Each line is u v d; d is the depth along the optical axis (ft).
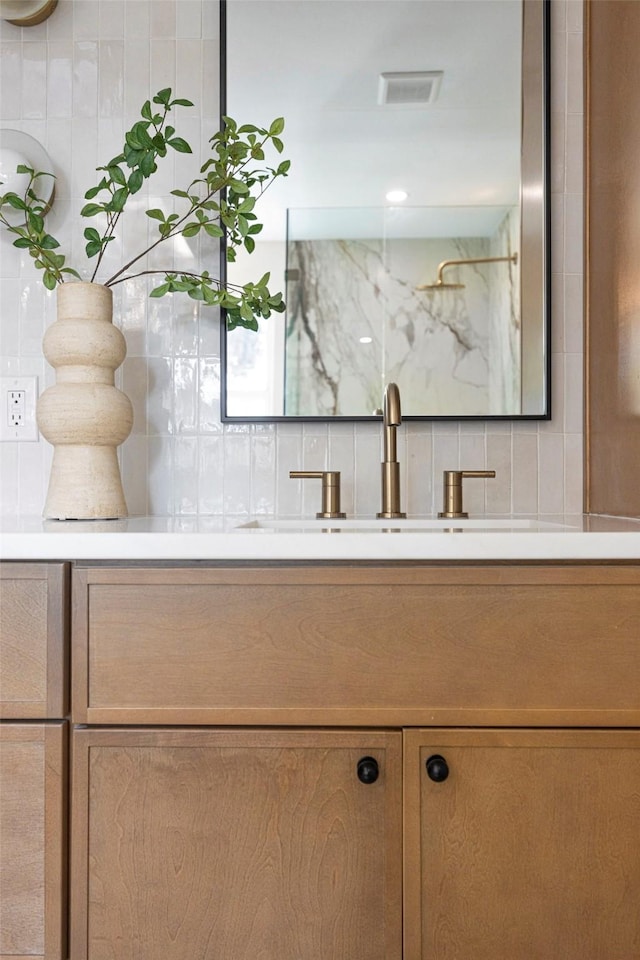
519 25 4.56
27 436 4.58
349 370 4.55
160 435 4.61
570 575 2.88
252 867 2.89
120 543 2.89
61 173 4.62
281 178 4.57
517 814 2.87
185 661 2.91
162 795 2.90
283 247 4.57
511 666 2.88
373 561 2.92
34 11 4.52
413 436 4.58
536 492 4.56
